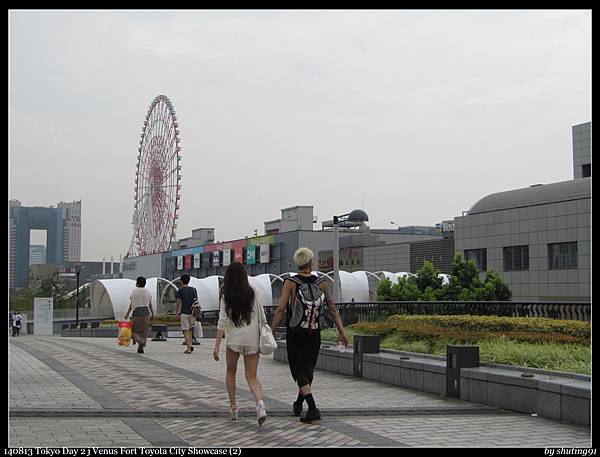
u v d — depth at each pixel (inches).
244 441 304.7
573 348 445.7
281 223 3410.4
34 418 354.9
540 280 1592.0
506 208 1723.7
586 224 1487.5
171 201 2775.6
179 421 349.4
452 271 1100.5
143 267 4067.4
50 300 1999.3
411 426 342.0
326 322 811.4
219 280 2081.7
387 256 2591.0
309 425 342.0
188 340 791.7
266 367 642.2
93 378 521.7
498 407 396.8
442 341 542.0
